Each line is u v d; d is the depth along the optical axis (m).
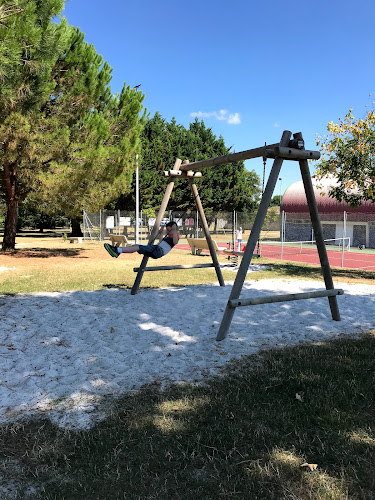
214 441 2.91
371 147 10.59
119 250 6.70
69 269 12.04
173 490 2.40
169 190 8.25
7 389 3.81
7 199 17.27
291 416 3.27
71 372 4.25
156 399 3.61
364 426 3.11
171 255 17.58
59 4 12.21
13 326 5.81
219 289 8.89
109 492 2.38
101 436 2.98
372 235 26.64
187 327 5.96
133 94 17.31
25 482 2.47
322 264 6.34
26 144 13.02
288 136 5.63
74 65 14.76
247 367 4.41
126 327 5.88
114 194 17.41
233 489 2.40
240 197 41.47
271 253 21.42
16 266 12.66
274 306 7.35
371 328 6.04
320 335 5.66
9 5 10.07
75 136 14.74
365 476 2.50
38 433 3.02
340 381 3.96
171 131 37.72
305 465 2.60
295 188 33.28
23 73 11.80
